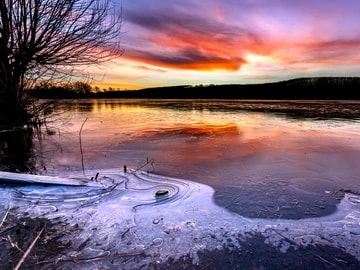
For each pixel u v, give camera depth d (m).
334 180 3.31
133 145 5.41
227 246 1.94
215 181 3.27
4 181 2.99
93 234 2.06
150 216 2.34
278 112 11.94
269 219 2.32
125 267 1.72
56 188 2.90
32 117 8.35
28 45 6.89
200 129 7.37
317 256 1.83
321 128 7.35
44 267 1.70
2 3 6.34
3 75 7.17
